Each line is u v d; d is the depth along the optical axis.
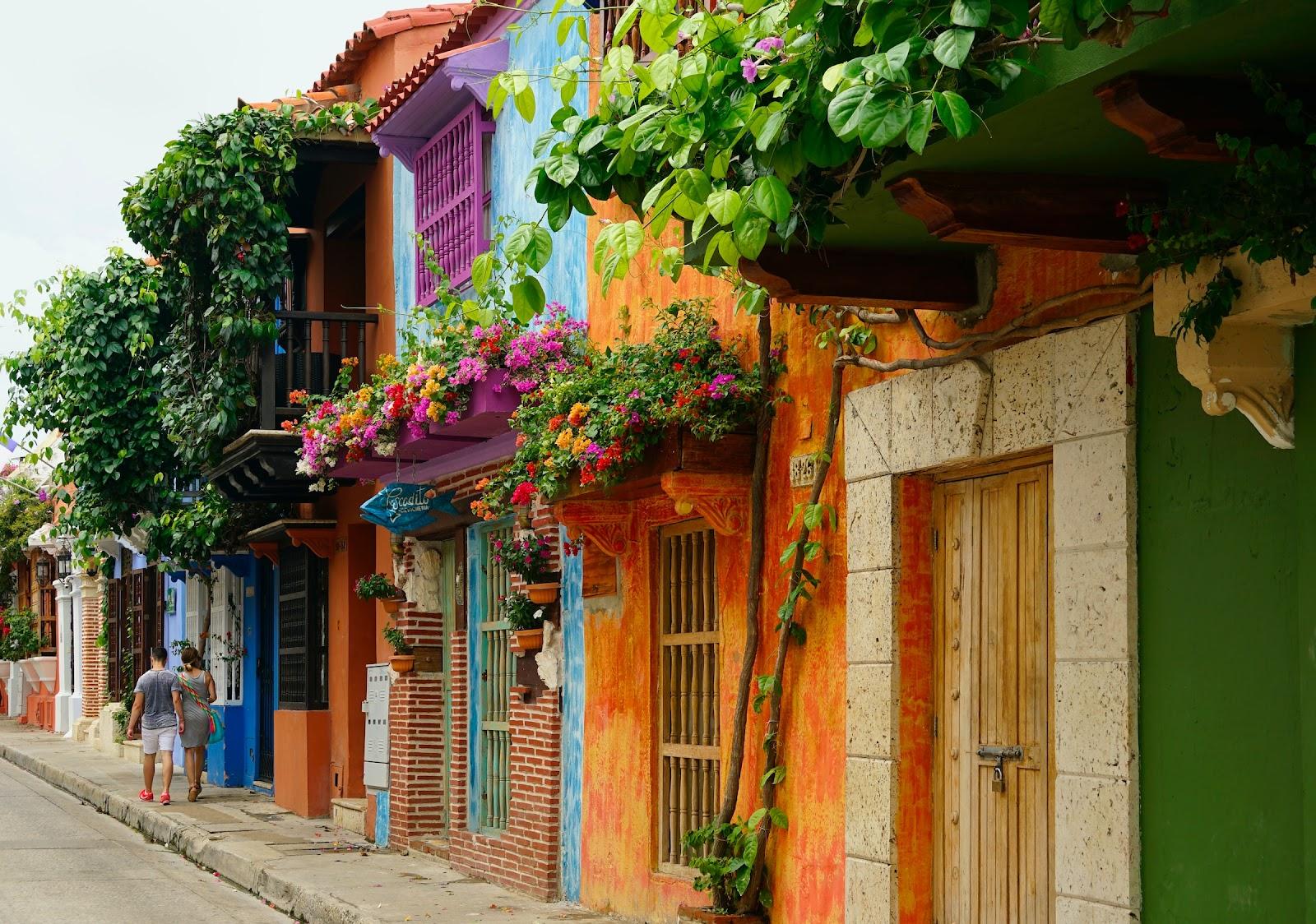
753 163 5.46
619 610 10.24
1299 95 4.66
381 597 13.85
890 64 4.28
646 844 9.72
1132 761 5.78
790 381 8.37
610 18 10.40
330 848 13.93
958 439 6.87
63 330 18.05
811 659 8.05
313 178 17.34
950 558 7.23
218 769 20.38
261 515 18.41
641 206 5.90
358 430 12.41
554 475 9.37
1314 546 5.05
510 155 12.27
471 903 10.80
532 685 11.39
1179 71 4.59
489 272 5.69
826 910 7.81
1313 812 5.00
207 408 15.70
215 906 11.66
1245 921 5.28
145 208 15.73
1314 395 5.10
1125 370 5.89
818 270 6.69
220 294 15.46
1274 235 4.71
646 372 8.84
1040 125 5.04
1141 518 5.85
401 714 13.77
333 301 17.14
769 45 5.31
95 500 18.70
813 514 7.89
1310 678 5.05
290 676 17.83
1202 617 5.54
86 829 16.75
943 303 6.86
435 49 13.11
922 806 7.26
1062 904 6.09
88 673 30.70
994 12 4.41
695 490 8.48
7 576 37.56
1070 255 6.30
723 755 8.84
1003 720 6.80
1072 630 6.11
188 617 22.97
